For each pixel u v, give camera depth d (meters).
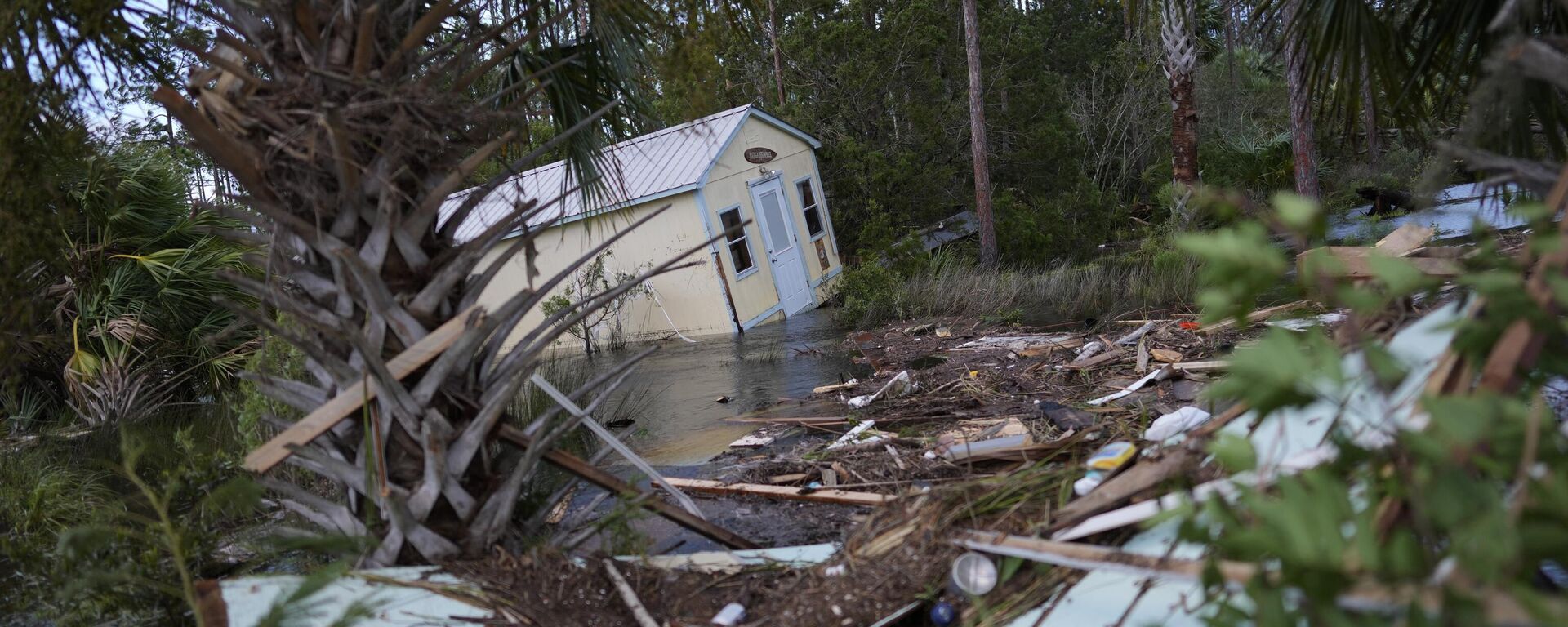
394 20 3.90
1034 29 22.02
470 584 3.35
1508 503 1.51
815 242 15.85
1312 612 1.48
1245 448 1.59
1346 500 1.46
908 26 17.69
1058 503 3.23
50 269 5.74
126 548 3.94
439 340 3.57
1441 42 4.88
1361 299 1.51
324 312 3.63
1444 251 3.91
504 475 3.83
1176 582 2.52
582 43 5.41
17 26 4.52
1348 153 19.98
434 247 3.86
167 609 3.81
